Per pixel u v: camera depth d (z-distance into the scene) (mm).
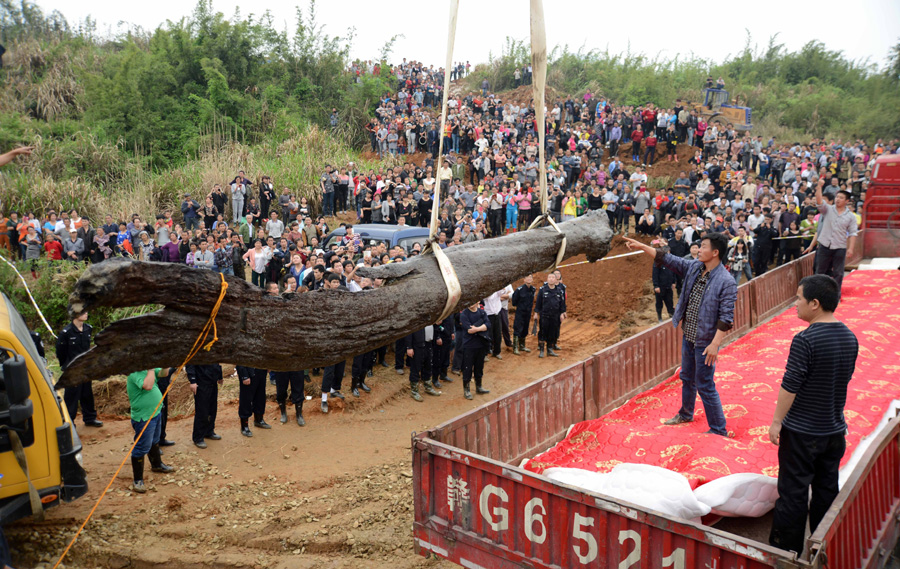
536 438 5797
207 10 31578
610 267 18672
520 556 4109
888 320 9273
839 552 3477
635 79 38688
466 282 3561
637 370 7359
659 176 25656
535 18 3723
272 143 27672
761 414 5965
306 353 2957
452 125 27844
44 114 27281
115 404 9836
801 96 35344
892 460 4629
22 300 12422
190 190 22000
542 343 13234
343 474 7699
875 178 12898
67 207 18984
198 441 8438
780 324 9672
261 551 6090
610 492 4344
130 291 2414
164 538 6262
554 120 28656
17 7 34062
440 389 11172
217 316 2664
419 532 4652
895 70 33250
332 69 33906
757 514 4441
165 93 29578
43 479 5762
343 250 13297
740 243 15102
